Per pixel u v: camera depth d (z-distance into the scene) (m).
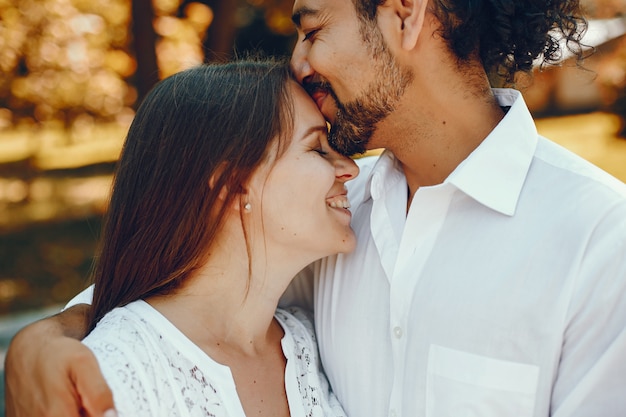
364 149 1.91
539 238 1.66
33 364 1.44
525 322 1.62
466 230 1.75
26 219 9.27
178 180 1.68
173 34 10.83
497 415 1.64
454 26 1.77
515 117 1.80
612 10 12.89
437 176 1.90
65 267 7.43
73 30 11.31
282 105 1.73
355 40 1.78
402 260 1.80
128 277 1.72
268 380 1.73
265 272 1.74
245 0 11.85
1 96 11.40
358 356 1.85
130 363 1.48
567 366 1.60
